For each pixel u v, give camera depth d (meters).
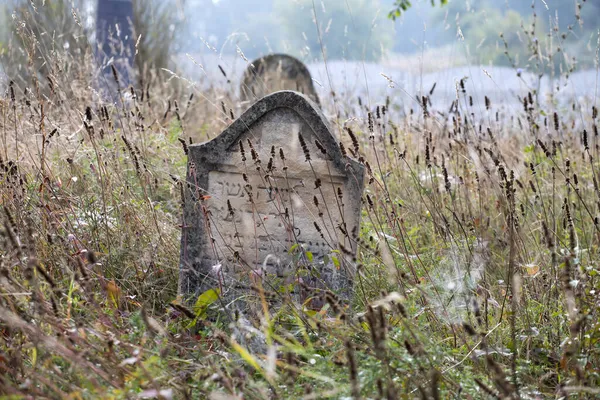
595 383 3.76
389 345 3.48
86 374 3.27
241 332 4.04
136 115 6.87
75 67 9.04
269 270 5.11
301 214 5.09
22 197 4.93
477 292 4.83
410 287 4.77
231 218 5.14
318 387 3.59
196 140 9.05
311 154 5.06
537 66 8.51
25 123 6.30
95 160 6.19
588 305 3.96
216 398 3.21
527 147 7.04
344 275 5.01
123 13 13.06
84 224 5.22
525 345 4.34
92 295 3.87
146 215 5.57
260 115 5.07
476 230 5.62
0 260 4.07
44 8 10.73
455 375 3.75
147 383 3.35
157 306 5.00
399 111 9.42
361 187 5.04
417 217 6.15
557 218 6.07
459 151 6.70
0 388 3.12
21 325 3.17
